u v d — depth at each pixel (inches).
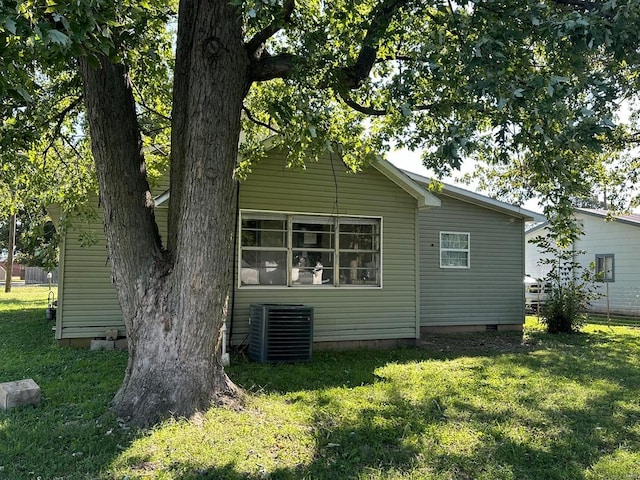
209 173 179.2
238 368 281.4
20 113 239.6
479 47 146.6
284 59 205.5
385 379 260.2
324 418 188.9
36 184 308.7
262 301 339.3
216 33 179.6
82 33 125.4
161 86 296.4
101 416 177.6
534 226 810.8
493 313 496.7
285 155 350.3
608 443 171.2
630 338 435.8
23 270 1596.9
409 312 382.9
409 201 388.2
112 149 182.5
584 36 137.0
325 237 363.3
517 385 249.6
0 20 107.1
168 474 134.8
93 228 346.6
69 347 337.7
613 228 683.4
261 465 142.9
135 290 185.2
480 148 196.1
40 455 145.6
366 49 220.1
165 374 179.2
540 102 144.4
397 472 142.6
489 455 156.9
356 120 300.2
